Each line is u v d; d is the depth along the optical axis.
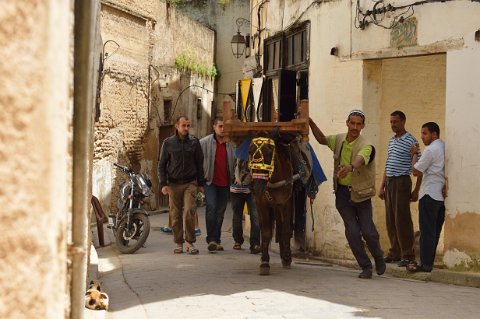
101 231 14.34
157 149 27.05
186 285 8.86
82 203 1.68
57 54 1.37
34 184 1.33
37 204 1.33
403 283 9.26
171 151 12.45
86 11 1.68
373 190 9.57
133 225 13.20
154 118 26.56
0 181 1.30
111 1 22.11
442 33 10.53
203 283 9.01
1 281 1.30
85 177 1.69
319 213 12.79
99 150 21.22
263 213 9.76
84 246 1.67
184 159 12.44
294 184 10.45
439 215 10.23
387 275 10.34
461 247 10.12
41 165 1.34
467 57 10.16
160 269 10.47
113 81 22.39
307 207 13.23
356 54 12.02
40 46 1.33
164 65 27.67
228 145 12.94
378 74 12.10
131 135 24.12
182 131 12.41
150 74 25.91
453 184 10.16
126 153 23.69
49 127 1.35
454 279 9.59
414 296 8.08
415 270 10.11
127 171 13.60
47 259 1.34
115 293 8.49
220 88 37.34
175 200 12.62
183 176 12.50
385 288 8.66
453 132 10.24
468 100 10.11
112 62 22.31
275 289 8.48
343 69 12.29
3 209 1.30
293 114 14.23
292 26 14.23
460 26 10.27
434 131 10.17
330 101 12.55
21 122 1.31
